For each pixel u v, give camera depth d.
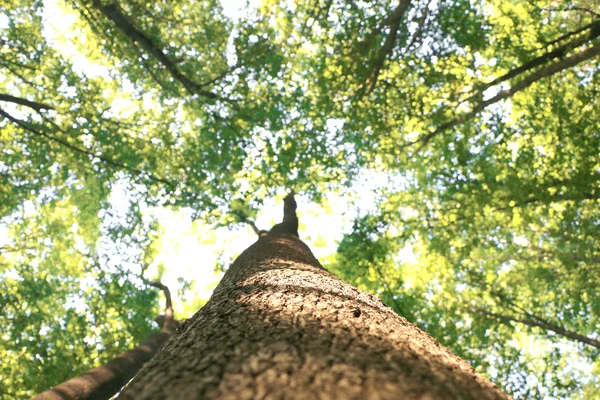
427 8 9.89
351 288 3.04
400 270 12.98
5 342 10.83
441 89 10.65
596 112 9.80
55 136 11.15
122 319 12.22
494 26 10.60
